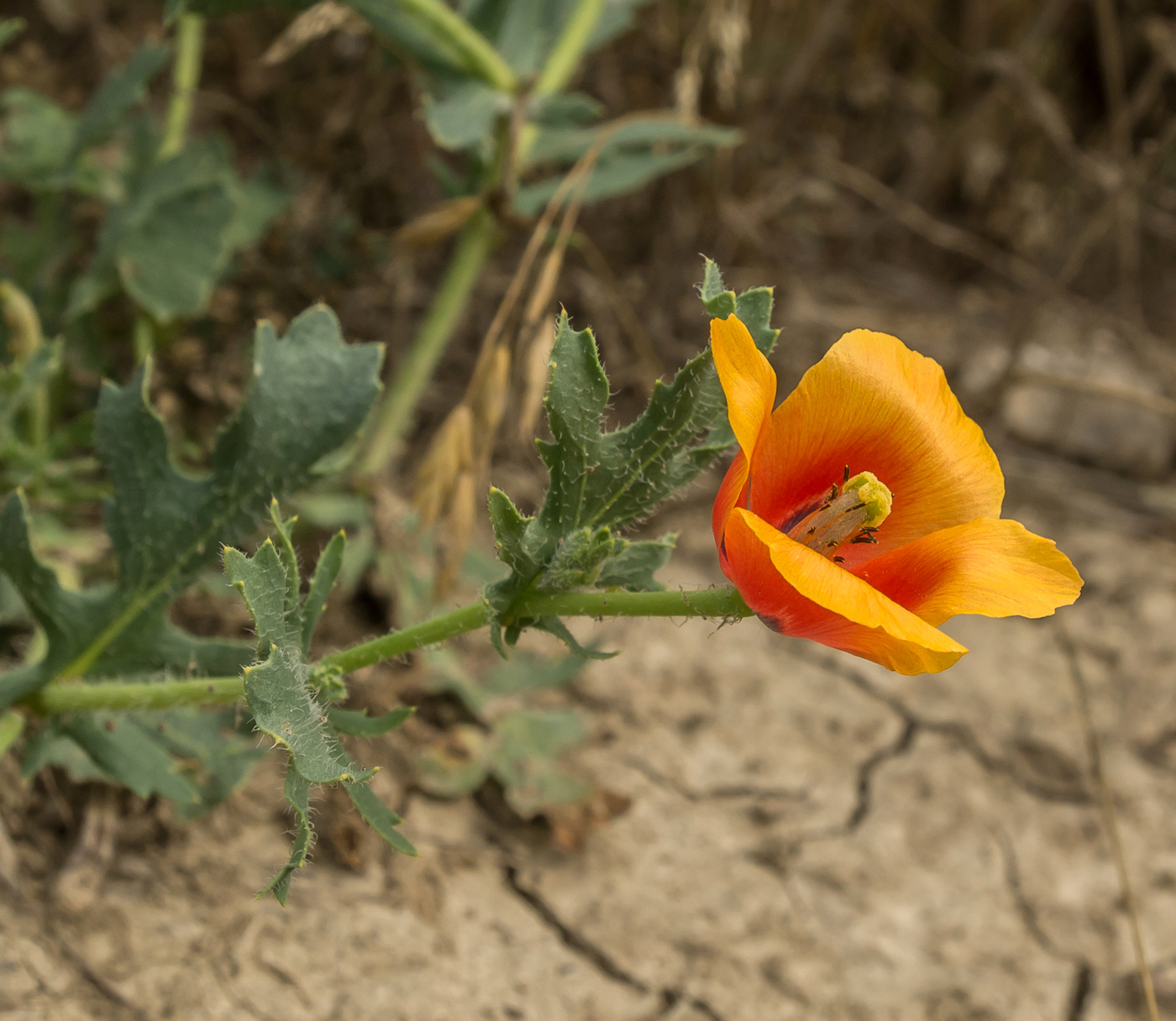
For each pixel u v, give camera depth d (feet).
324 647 1.60
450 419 1.47
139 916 1.42
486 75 1.56
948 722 1.83
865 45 2.71
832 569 1.14
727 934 1.52
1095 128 2.98
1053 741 1.82
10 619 1.44
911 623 1.13
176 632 1.34
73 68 2.22
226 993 1.40
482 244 1.63
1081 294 3.01
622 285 2.29
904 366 1.21
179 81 1.79
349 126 1.93
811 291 2.84
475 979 1.45
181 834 1.47
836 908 1.55
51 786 1.44
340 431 1.33
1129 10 2.86
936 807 1.68
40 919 1.40
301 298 1.80
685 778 1.64
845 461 1.21
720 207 2.26
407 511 1.62
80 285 1.59
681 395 1.22
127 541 1.33
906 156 2.97
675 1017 1.46
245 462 1.33
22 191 2.02
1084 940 1.56
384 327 2.02
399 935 1.46
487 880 1.51
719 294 1.20
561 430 1.22
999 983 1.52
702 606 1.20
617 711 1.73
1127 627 2.07
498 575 1.62
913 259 3.08
